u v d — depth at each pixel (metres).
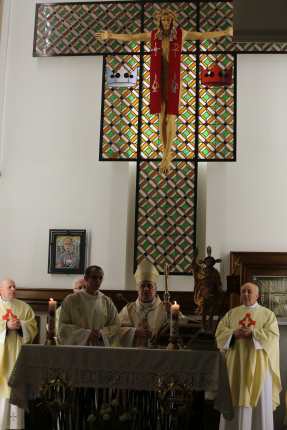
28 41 11.33
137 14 11.20
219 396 6.93
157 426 7.19
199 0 11.15
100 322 8.10
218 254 10.46
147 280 8.42
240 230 10.50
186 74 11.00
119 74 11.02
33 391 7.10
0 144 10.99
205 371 6.94
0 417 8.61
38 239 10.74
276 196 10.55
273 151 10.67
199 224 10.88
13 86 11.19
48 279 10.61
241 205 10.55
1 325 8.80
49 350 7.05
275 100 10.80
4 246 10.77
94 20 11.24
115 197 10.77
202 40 10.77
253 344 8.45
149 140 10.86
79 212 10.77
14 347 8.83
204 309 8.16
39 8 11.34
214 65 10.97
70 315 8.05
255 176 10.62
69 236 10.66
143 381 6.96
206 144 10.76
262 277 10.21
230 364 8.52
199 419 7.41
